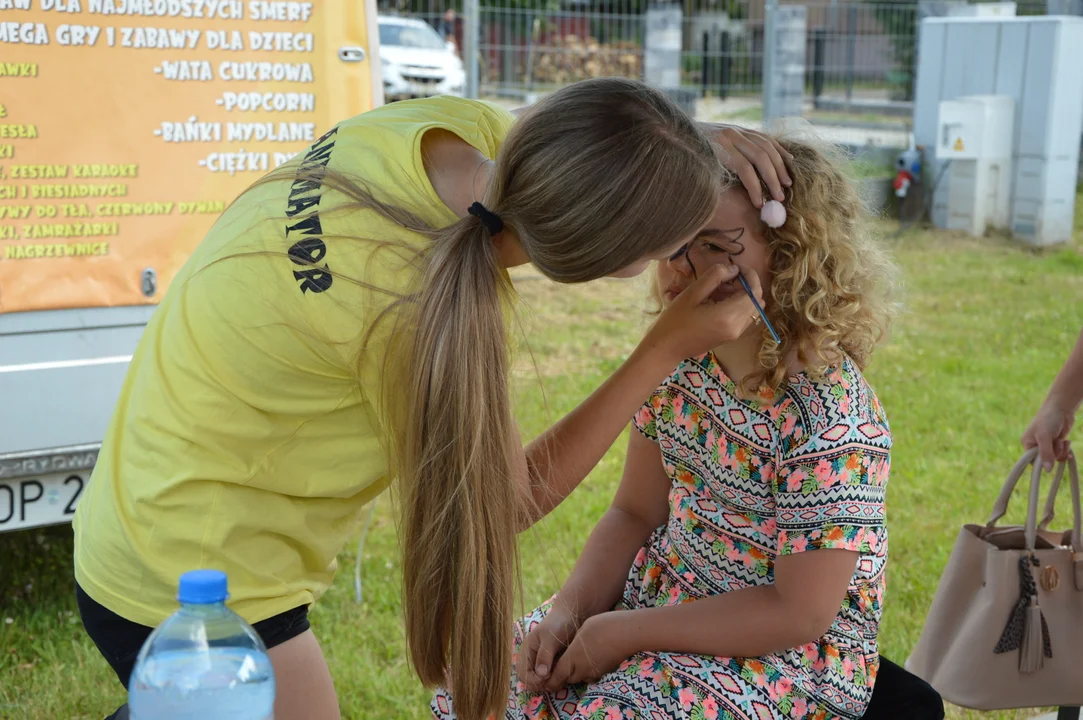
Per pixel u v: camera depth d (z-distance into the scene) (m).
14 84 3.32
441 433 1.56
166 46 3.54
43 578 4.13
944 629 2.41
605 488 4.95
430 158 1.77
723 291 1.95
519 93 9.88
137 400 1.82
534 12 9.95
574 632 2.16
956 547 2.43
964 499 4.81
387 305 1.59
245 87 3.69
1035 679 2.30
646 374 1.87
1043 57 10.04
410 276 1.60
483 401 1.55
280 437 1.74
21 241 3.38
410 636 1.72
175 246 3.63
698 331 1.84
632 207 1.51
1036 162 10.27
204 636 1.51
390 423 1.67
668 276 2.06
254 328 1.67
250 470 1.75
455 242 1.58
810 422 1.92
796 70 10.65
